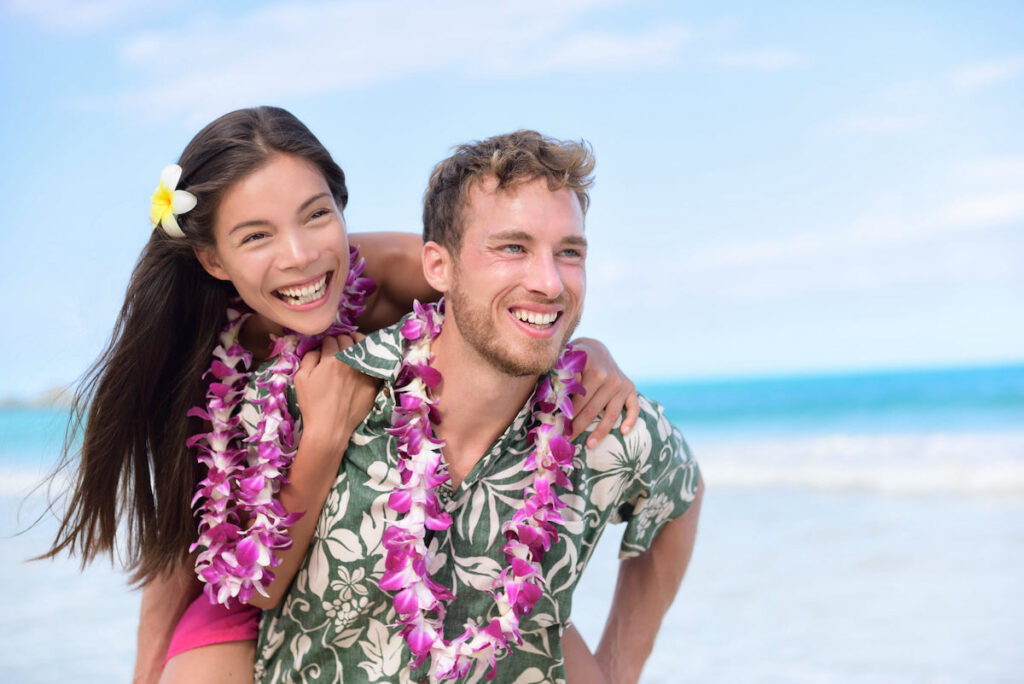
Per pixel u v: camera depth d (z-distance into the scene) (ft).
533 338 7.46
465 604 8.00
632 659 9.74
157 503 9.03
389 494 7.84
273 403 8.09
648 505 9.07
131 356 8.70
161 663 9.52
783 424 75.61
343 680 8.18
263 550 7.79
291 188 8.05
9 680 20.08
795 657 22.17
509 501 8.00
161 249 8.52
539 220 7.34
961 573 29.07
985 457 51.62
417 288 9.92
